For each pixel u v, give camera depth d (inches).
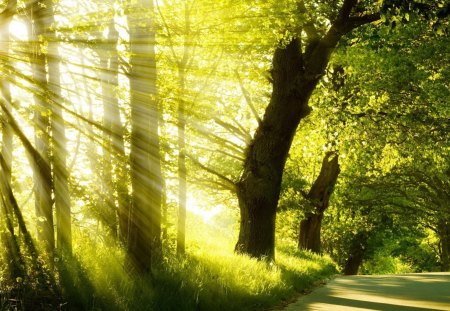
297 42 748.0
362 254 1929.1
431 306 430.9
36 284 294.0
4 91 394.6
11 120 398.0
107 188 507.8
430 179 1566.2
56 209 420.5
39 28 391.9
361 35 885.8
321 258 1082.7
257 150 776.3
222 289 374.9
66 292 293.6
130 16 379.2
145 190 372.5
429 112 971.9
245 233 772.0
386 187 1585.9
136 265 362.6
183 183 586.2
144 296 312.5
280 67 756.0
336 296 506.0
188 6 520.4
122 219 531.5
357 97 965.8
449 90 908.0
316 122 971.9
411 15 326.6
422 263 2230.6
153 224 374.3
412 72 904.9
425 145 1000.2
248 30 546.9
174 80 557.0
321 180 1278.3
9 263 311.4
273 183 772.6
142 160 375.2
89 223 522.3
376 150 1033.5
